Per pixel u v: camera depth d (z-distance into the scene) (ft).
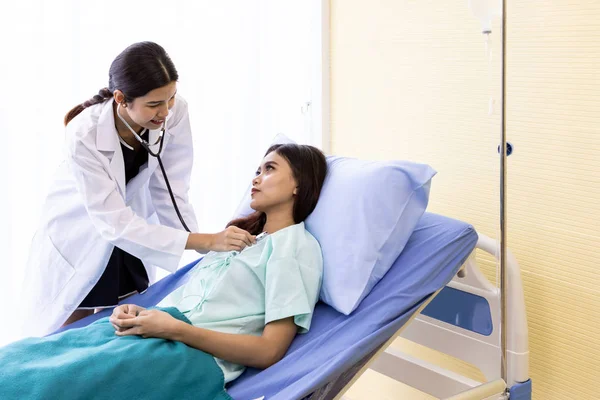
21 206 7.25
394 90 7.39
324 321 5.16
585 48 5.47
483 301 5.66
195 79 8.23
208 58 8.26
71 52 7.28
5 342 7.29
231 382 4.84
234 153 8.66
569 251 5.84
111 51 7.52
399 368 6.27
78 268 5.97
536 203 6.04
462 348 5.90
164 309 4.83
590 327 5.77
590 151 5.56
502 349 5.42
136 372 4.26
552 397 6.18
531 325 6.26
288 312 4.81
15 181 7.18
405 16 7.11
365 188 5.28
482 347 5.73
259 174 5.78
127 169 5.99
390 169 5.31
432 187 7.02
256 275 5.21
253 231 5.84
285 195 5.52
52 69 7.22
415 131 7.18
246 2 8.36
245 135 8.66
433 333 6.13
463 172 6.66
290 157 5.59
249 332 5.08
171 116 6.08
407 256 5.29
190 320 5.01
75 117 5.74
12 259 7.23
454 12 6.55
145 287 6.54
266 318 4.87
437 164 6.95
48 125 7.29
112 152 5.67
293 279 4.98
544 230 6.01
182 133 6.31
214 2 8.17
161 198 6.45
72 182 6.00
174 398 4.34
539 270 6.11
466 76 6.50
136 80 5.08
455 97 6.65
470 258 5.68
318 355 4.72
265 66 8.63
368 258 5.12
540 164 5.95
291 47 8.68
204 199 8.60
